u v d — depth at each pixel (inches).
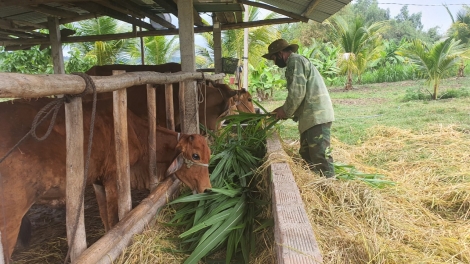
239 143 176.4
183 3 183.8
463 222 143.3
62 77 75.6
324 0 243.8
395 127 309.3
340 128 331.6
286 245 72.7
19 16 295.4
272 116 184.7
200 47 649.0
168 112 163.0
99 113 118.6
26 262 115.0
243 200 132.2
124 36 343.9
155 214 128.9
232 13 324.8
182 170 129.0
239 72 369.4
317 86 165.9
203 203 129.6
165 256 111.3
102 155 115.9
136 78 115.3
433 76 514.6
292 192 104.5
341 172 171.2
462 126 301.4
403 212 142.8
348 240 101.3
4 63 460.8
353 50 772.0
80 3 256.4
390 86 778.8
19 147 88.0
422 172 201.6
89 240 129.7
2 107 92.1
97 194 126.5
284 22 339.9
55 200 105.3
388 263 98.1
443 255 111.6
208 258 114.3
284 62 180.4
